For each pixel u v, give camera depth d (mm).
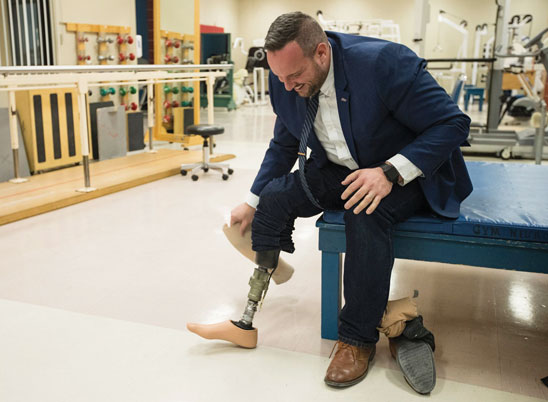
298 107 1773
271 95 1854
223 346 1927
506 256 1739
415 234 1794
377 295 1678
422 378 1648
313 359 1839
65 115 5270
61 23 5664
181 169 5012
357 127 1710
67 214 3701
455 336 2014
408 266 2766
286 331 2043
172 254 2914
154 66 4727
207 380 1707
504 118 10492
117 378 1718
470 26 15625
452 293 2420
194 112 7180
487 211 1844
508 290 2455
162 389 1657
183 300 2326
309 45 1546
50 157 5152
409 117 1658
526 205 1919
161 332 2031
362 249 1655
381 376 1737
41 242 3107
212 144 5883
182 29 7496
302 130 1762
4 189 4168
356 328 1705
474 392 1646
